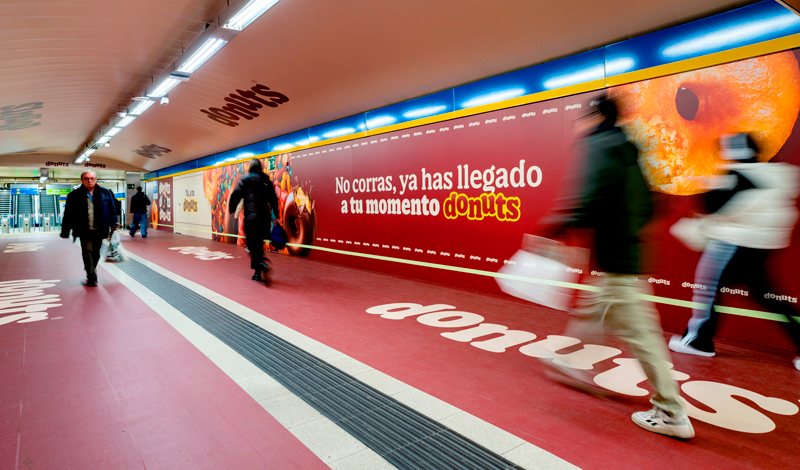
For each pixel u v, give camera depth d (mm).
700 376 3381
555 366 3395
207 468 2234
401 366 3672
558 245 5613
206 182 16406
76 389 3213
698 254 4316
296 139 10945
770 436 2500
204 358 3863
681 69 4406
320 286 7203
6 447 2434
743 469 2191
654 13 4441
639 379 3309
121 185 27797
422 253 7648
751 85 3941
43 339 4402
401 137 7910
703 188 4254
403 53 6527
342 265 9547
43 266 9844
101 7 5703
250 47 7332
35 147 17781
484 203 6551
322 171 10062
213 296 6453
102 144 16812
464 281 6941
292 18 6266
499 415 2799
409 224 7871
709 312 3846
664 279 4582
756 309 3977
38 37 6211
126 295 6547
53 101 10062
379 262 8586
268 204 7664
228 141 13586
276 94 9234
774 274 3854
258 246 7516
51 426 2670
